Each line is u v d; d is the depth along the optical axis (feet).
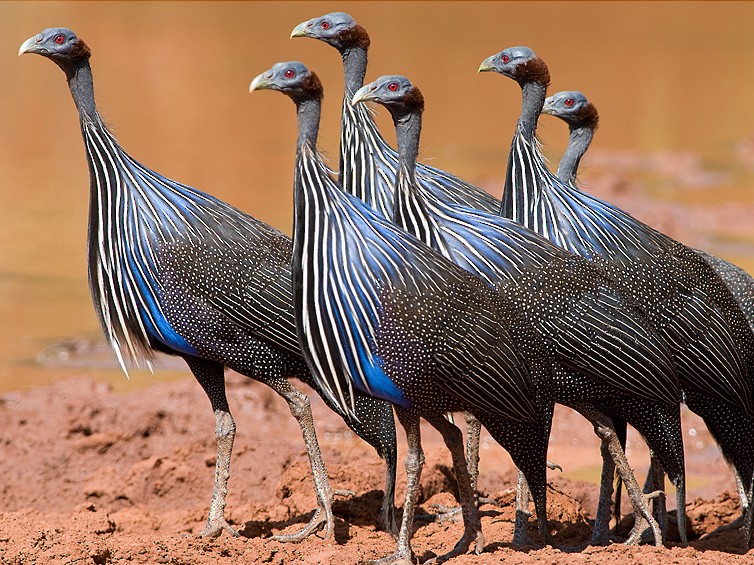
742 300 41.86
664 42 201.77
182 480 46.37
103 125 38.17
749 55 188.75
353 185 43.52
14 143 119.24
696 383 38.01
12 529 37.09
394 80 35.50
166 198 37.78
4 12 212.84
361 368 33.24
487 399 33.68
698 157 116.57
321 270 33.27
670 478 37.50
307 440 38.37
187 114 136.98
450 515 41.45
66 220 91.25
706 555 34.27
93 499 46.34
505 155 114.83
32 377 61.11
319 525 38.70
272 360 37.68
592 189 100.58
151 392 58.39
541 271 35.47
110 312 38.14
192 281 36.86
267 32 200.13
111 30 198.90
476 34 202.08
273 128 132.46
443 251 35.70
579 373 35.86
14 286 75.61
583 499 45.52
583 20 230.89
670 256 38.22
